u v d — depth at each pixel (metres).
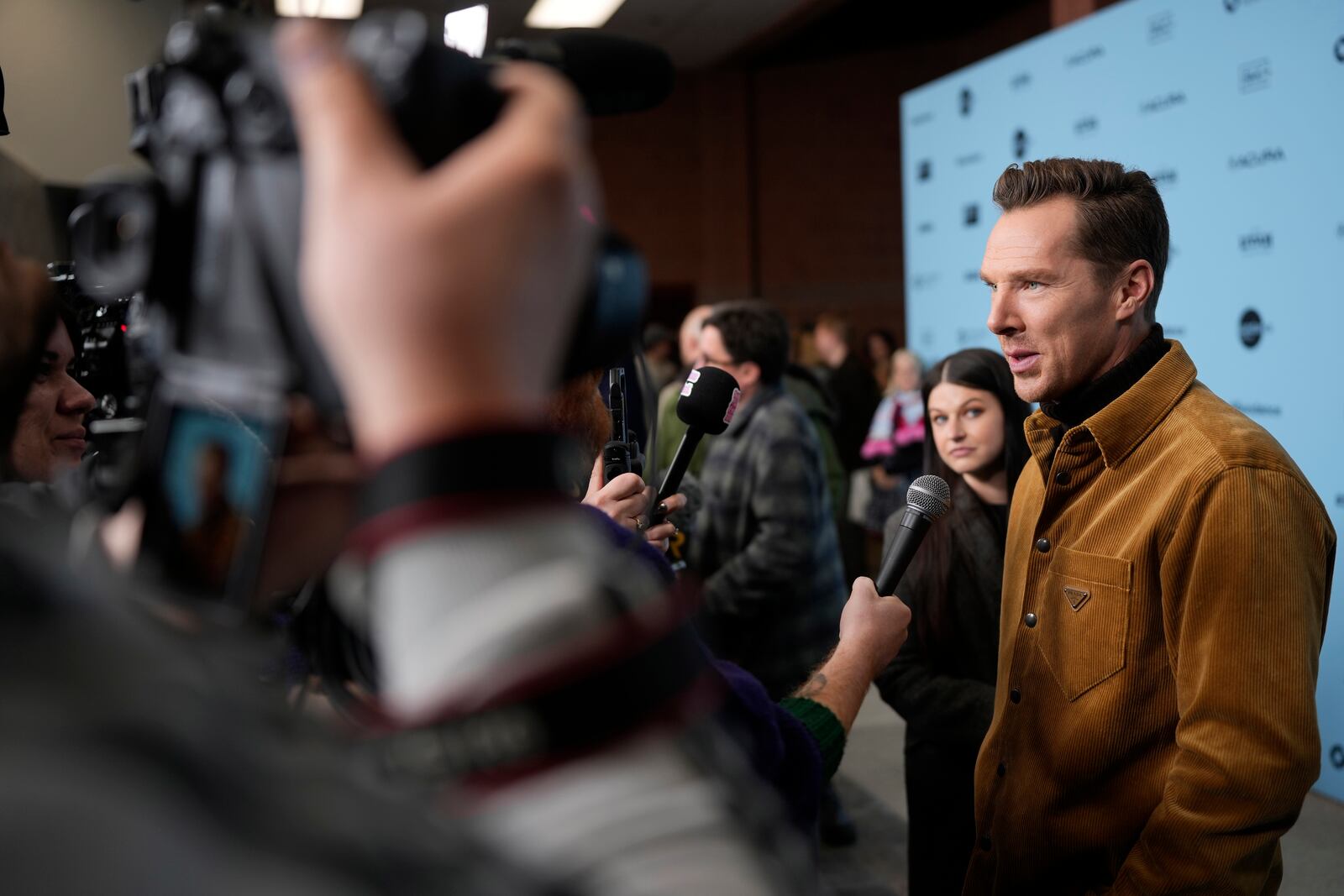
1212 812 1.19
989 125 4.93
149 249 0.35
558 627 0.28
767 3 9.05
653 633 0.30
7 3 4.36
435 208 0.27
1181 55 3.71
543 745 0.27
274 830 0.20
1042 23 9.23
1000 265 1.41
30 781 0.18
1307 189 3.21
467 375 0.28
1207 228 3.62
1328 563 1.33
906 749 2.04
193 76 0.33
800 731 0.91
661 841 0.27
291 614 0.42
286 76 0.30
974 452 2.06
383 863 0.21
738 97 11.01
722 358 2.91
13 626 0.21
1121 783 1.33
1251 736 1.19
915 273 5.61
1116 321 1.38
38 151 4.46
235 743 0.22
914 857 2.00
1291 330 3.29
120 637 0.23
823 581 2.85
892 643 1.19
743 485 2.87
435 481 0.27
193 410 0.36
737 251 11.08
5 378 0.51
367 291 0.27
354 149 0.28
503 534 0.28
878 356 8.38
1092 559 1.35
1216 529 1.23
